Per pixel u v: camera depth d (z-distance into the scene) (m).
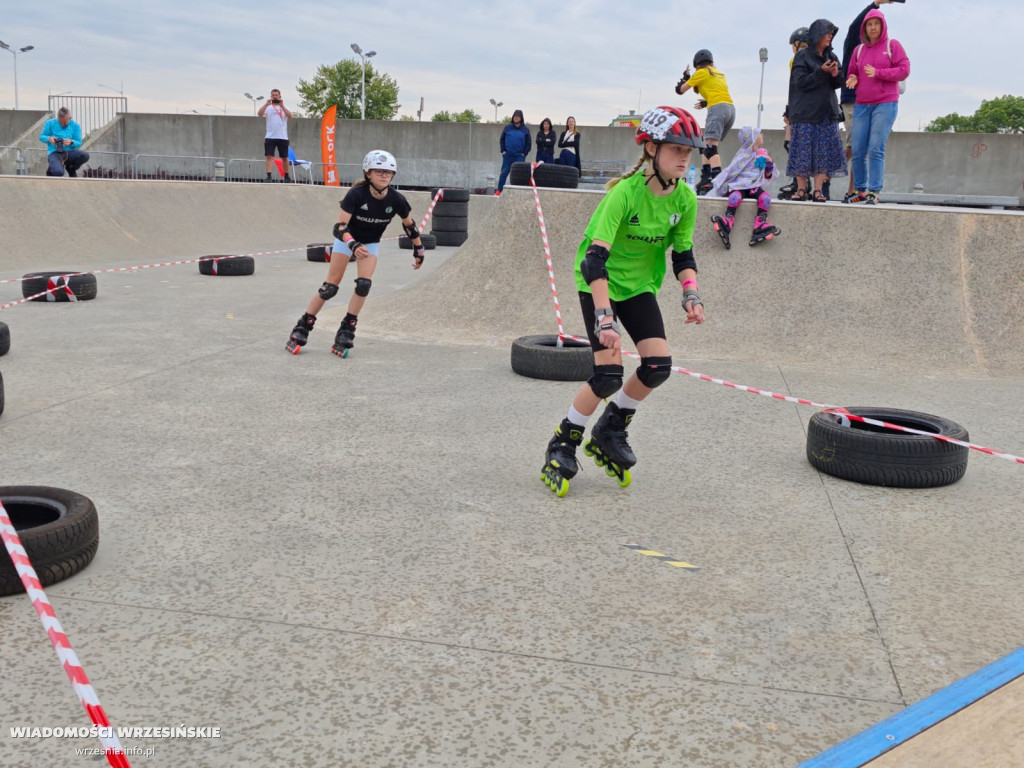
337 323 8.70
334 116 25.55
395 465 4.25
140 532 3.33
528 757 2.02
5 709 2.16
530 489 3.97
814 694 2.32
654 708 2.24
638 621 2.71
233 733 2.09
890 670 2.45
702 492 4.00
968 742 2.07
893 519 3.69
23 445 4.43
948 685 2.36
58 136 17.89
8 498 3.12
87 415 5.05
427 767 1.98
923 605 2.87
